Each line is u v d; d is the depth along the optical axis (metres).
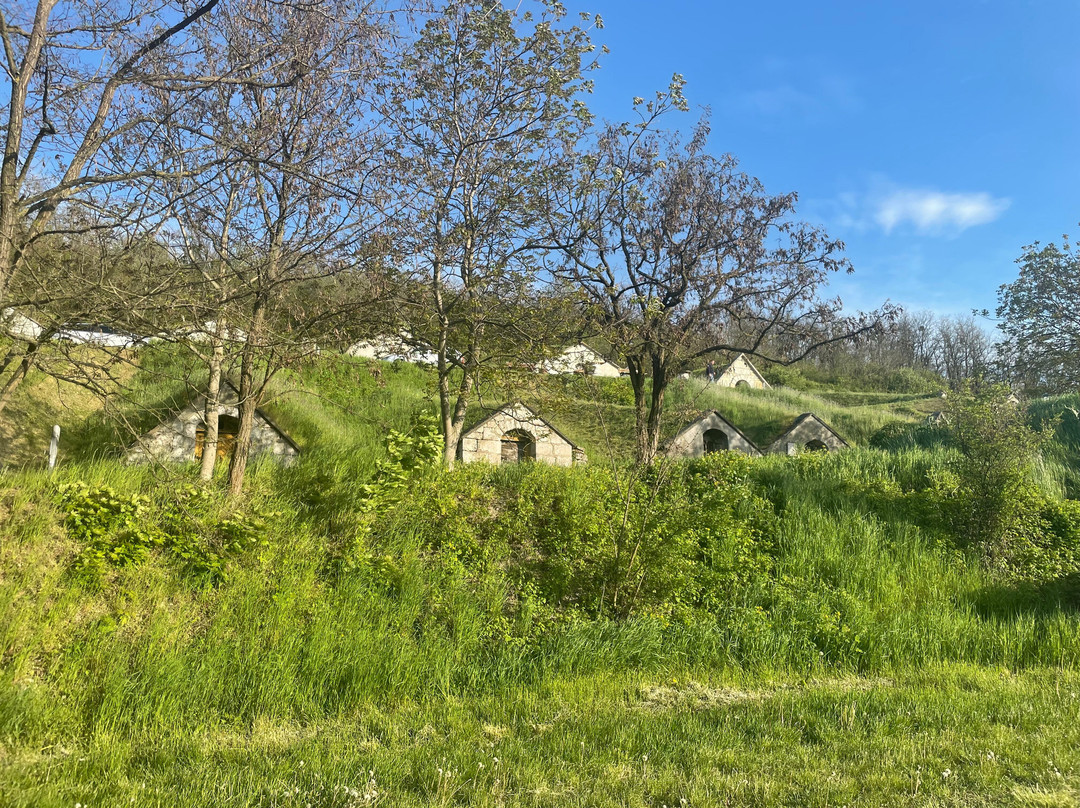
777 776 5.51
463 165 13.35
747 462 16.47
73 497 8.79
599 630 9.39
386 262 9.36
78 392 20.09
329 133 9.92
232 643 7.69
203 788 5.10
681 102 16.17
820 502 14.83
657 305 13.74
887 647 9.82
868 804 4.95
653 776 5.53
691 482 15.01
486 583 10.02
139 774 5.42
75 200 7.33
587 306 14.68
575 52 13.21
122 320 7.62
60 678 6.67
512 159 13.36
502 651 8.85
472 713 7.21
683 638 9.62
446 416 14.76
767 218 17.31
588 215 15.26
